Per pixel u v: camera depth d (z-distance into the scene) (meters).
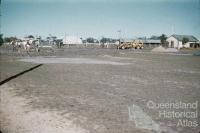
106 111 8.44
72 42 135.50
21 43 71.94
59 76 17.28
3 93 11.30
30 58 35.88
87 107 8.93
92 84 14.00
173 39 114.06
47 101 9.82
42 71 20.09
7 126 7.01
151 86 13.46
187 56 45.31
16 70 20.67
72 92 11.65
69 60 32.81
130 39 129.88
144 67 24.41
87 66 24.70
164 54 52.56
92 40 175.62
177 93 11.56
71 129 6.75
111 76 17.47
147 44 132.00
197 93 11.55
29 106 9.06
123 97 10.63
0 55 42.34
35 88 12.59
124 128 6.82
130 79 16.09
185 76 17.84
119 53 54.81
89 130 6.66
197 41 115.12
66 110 8.55
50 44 125.56
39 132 6.57
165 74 18.92
